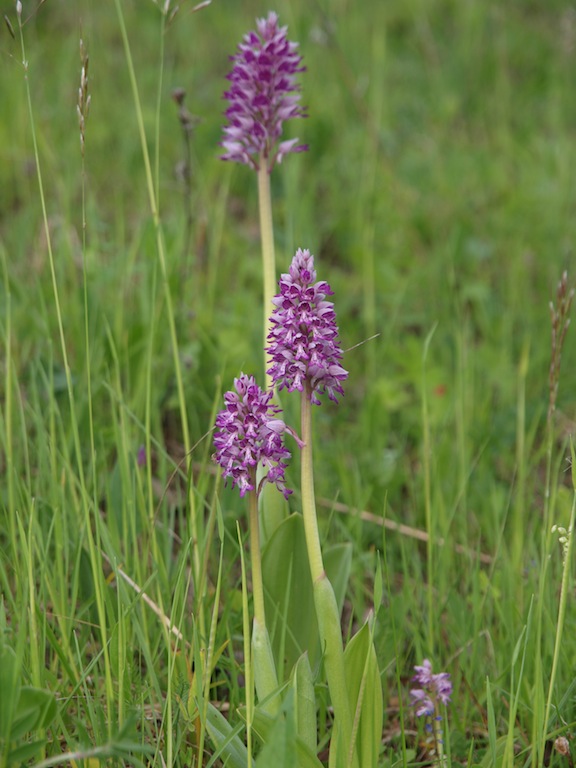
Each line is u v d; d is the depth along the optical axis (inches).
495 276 73.2
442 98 100.3
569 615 42.8
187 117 54.7
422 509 51.2
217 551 46.3
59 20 104.3
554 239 75.0
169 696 37.3
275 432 36.1
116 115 86.6
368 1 120.7
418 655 42.3
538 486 51.5
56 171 69.4
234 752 37.6
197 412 54.1
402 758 39.2
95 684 39.9
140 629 40.0
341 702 37.2
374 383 57.7
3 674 35.1
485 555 48.5
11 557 43.4
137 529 45.3
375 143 79.7
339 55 82.3
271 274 42.8
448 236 75.3
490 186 84.5
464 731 41.3
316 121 87.9
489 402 55.2
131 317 57.2
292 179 69.0
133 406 50.4
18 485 44.2
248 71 42.6
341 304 66.0
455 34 116.9
